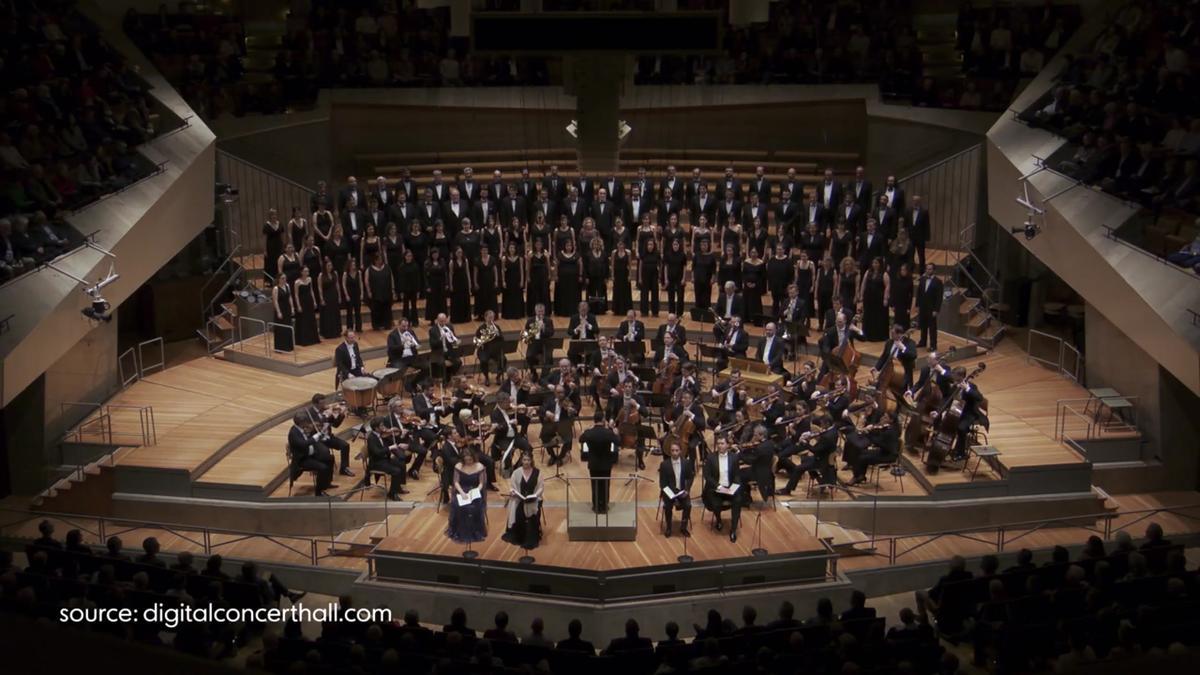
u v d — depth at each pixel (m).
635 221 24.91
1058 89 22.94
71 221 18.92
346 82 28.45
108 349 21.22
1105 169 20.30
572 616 15.33
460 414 18.03
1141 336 18.16
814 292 23.05
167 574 14.68
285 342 22.72
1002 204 22.94
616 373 19.59
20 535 17.64
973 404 18.47
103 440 19.31
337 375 20.86
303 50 28.34
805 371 19.53
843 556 17.12
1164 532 18.23
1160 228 18.77
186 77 26.34
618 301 23.98
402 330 21.16
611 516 16.56
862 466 18.50
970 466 18.89
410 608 15.88
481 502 16.28
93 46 23.22
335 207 28.39
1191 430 19.53
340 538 17.38
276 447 19.47
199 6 28.39
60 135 20.56
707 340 23.16
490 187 24.48
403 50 28.75
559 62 28.88
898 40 28.50
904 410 20.50
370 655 12.34
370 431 18.14
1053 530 18.38
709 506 16.55
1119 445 19.56
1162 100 20.89
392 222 23.86
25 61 21.39
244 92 27.22
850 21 28.73
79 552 14.97
